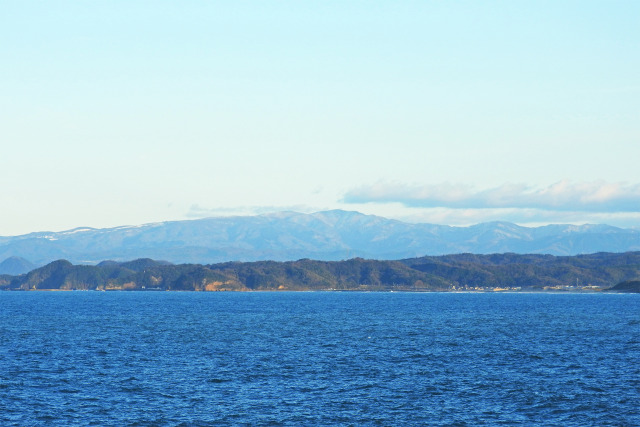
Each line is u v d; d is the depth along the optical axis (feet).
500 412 436.35
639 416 426.92
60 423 408.67
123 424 407.64
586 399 469.98
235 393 485.56
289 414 429.38
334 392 490.90
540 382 529.04
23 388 499.10
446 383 524.93
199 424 407.85
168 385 512.22
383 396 478.59
